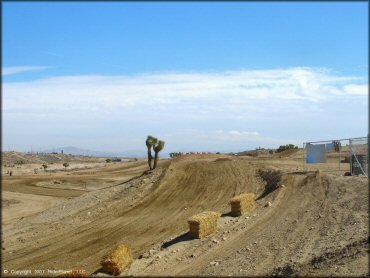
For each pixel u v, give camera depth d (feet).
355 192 71.51
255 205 85.25
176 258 58.70
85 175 234.99
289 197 83.10
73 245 83.15
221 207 96.73
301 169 112.68
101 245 80.74
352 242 48.49
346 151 167.12
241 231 67.82
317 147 95.91
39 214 121.08
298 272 43.70
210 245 62.44
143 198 114.93
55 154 560.61
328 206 68.95
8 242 91.45
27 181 211.00
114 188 130.52
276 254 52.85
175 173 130.93
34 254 79.51
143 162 288.10
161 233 83.30
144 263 58.39
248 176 119.55
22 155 459.73
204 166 134.92
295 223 65.05
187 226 85.30
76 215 110.01
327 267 42.39
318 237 55.67
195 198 108.47
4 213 134.51
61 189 188.34
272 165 130.93
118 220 98.43
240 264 51.70
